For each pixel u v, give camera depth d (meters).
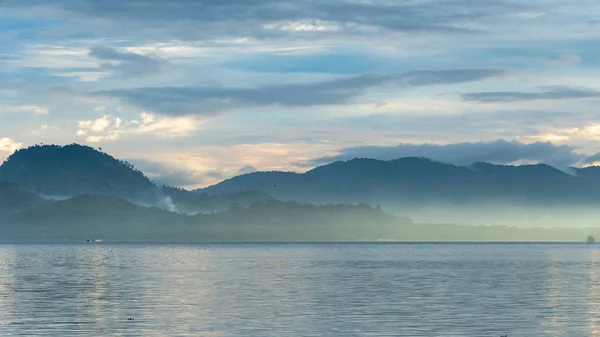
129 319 86.44
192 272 176.00
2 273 172.25
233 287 129.25
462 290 124.06
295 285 134.00
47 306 99.88
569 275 165.50
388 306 99.25
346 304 101.62
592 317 88.38
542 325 82.19
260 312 92.56
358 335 75.75
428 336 75.19
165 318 87.19
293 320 85.56
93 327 80.69
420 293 118.44
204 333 76.69
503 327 80.75
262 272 175.62
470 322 84.44
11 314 91.50
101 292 119.94
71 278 154.00
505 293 118.31
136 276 160.00
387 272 176.62
